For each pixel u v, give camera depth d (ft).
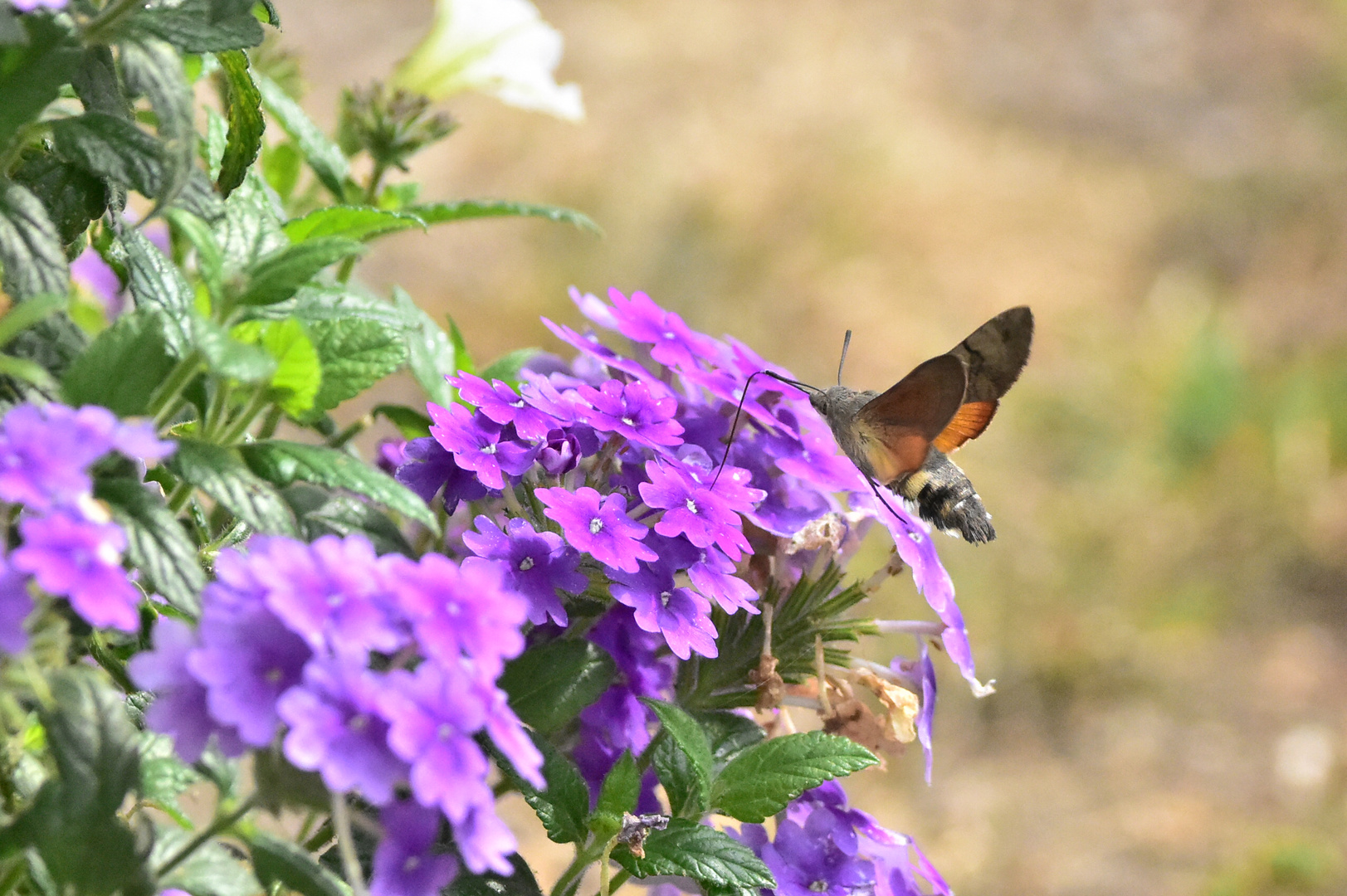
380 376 2.43
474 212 2.64
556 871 4.98
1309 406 8.55
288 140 2.73
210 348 2.33
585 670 2.48
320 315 2.42
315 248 2.37
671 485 2.47
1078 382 8.82
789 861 2.48
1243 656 7.18
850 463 2.59
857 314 9.12
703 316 9.03
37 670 2.32
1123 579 7.63
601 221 9.62
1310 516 8.04
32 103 2.37
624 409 2.51
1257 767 6.48
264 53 2.76
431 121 2.75
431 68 2.77
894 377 8.68
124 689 2.45
